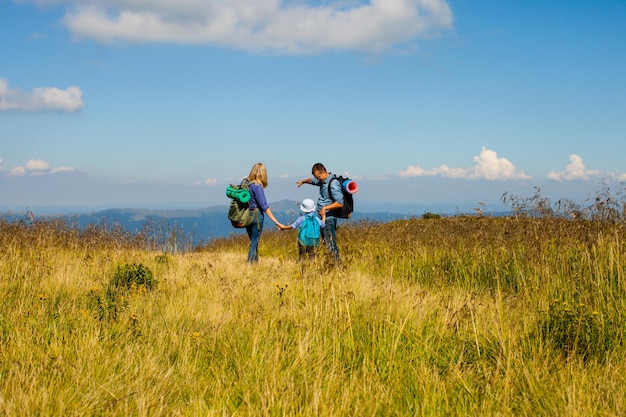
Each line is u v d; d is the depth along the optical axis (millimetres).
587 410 3383
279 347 4344
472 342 4793
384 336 4695
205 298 6535
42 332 4547
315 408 3383
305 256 10023
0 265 7164
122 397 3295
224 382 3900
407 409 3539
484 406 3514
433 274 8961
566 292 6457
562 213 9125
